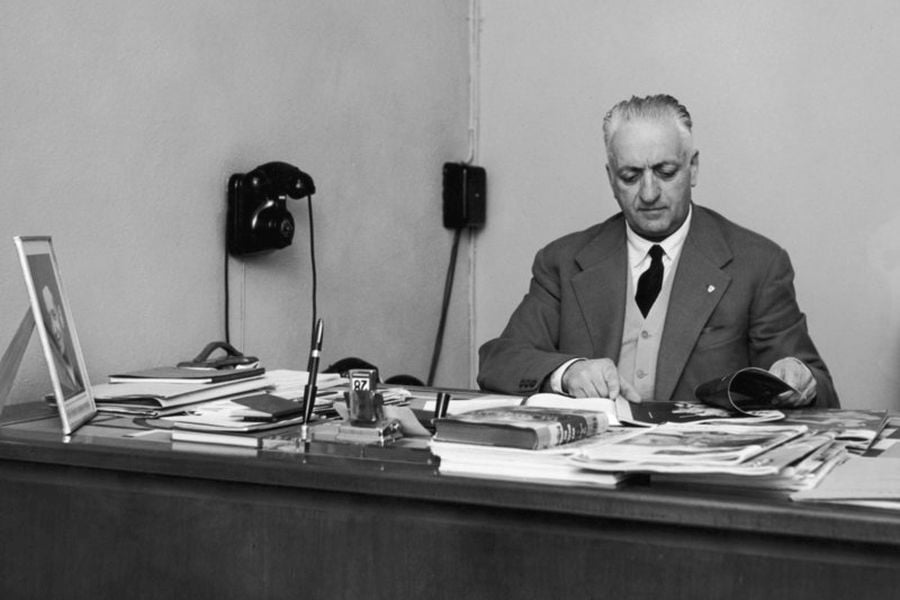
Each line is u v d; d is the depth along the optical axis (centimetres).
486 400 203
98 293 231
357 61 312
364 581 139
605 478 127
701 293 250
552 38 362
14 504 162
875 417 182
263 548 145
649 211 252
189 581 150
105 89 231
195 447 155
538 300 272
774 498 120
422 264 348
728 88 339
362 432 159
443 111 356
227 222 265
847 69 325
